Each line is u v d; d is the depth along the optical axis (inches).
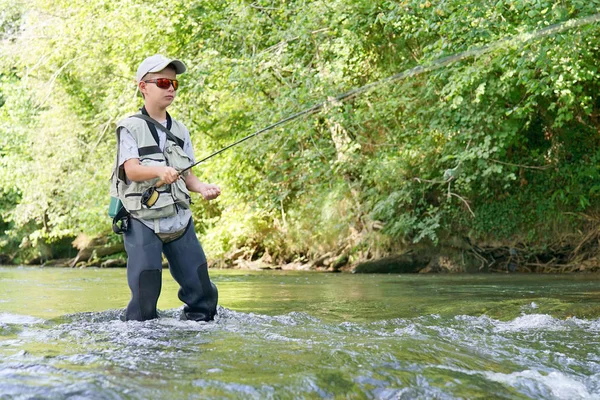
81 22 641.0
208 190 165.2
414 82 487.8
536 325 162.9
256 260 652.7
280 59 467.2
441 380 97.7
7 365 99.4
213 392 86.1
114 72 685.3
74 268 685.3
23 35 732.7
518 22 397.1
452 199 529.7
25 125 779.4
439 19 389.1
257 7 485.7
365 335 140.4
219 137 605.0
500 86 435.5
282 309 203.5
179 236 163.3
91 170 735.7
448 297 249.4
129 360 105.6
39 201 756.6
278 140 475.8
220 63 488.1
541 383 100.9
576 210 512.7
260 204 561.6
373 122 530.9
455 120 456.8
